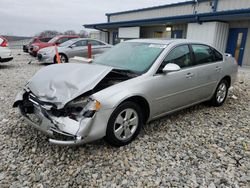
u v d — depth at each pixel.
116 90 3.07
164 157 3.02
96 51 11.63
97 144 3.29
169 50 3.83
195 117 4.40
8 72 9.04
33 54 14.48
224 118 4.39
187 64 4.10
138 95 3.26
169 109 3.89
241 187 2.50
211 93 4.74
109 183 2.54
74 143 2.71
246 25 11.98
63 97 2.83
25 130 3.71
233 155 3.10
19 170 2.73
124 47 4.38
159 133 3.68
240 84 7.20
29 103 3.21
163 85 3.60
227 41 12.98
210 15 11.95
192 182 2.57
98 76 3.06
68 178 2.61
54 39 14.40
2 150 3.13
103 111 2.89
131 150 3.17
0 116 4.26
